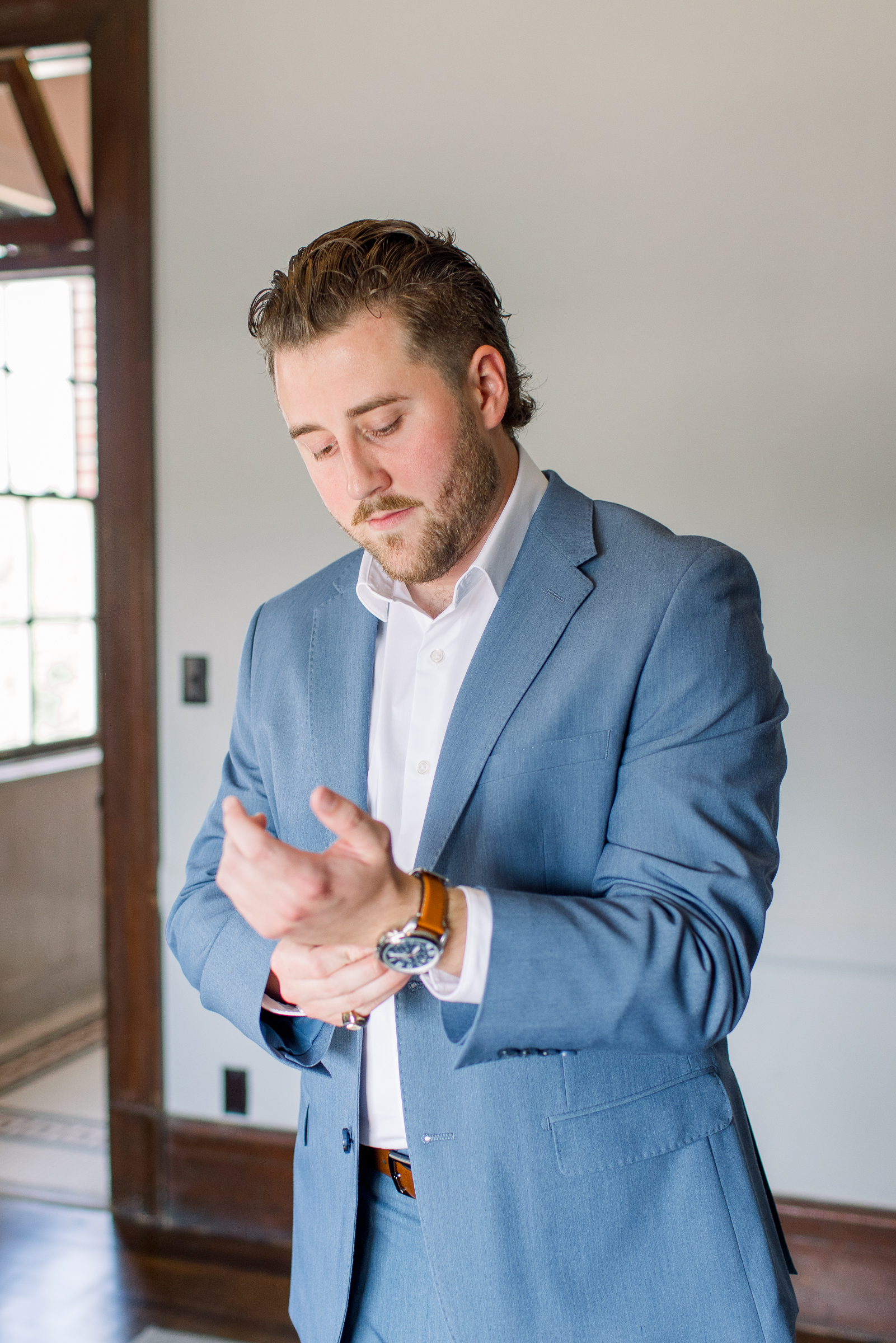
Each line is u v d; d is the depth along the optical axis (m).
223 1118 2.36
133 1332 2.03
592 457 2.07
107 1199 2.51
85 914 3.84
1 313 3.58
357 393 0.81
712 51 1.96
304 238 2.21
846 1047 2.00
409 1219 0.93
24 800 3.54
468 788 0.87
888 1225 1.97
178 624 2.34
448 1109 0.86
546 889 0.87
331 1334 0.94
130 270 2.31
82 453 4.01
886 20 1.88
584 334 2.06
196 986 0.96
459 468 0.86
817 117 1.92
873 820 1.98
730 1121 0.88
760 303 1.97
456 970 0.73
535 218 2.07
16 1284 2.18
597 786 0.86
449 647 0.95
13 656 3.71
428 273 0.84
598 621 0.88
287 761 1.01
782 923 2.02
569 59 2.03
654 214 2.01
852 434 1.95
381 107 2.14
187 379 2.30
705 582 0.88
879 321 1.93
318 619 1.05
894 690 1.96
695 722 0.84
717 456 2.01
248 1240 2.33
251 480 2.28
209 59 2.23
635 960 0.74
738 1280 0.84
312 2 2.16
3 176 2.47
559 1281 0.84
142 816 2.38
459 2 2.08
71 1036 3.60
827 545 1.98
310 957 0.75
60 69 2.44
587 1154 0.84
